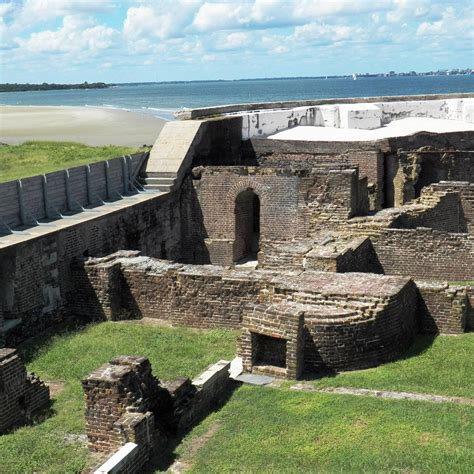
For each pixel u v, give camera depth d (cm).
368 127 3819
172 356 1884
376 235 2577
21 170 3600
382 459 1198
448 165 3375
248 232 3322
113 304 2266
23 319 2089
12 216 2348
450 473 1127
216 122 3416
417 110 4175
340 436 1312
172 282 2170
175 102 19575
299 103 4550
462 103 4103
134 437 1264
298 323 1617
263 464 1239
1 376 1489
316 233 2800
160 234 3028
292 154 3441
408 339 1830
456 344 1814
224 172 3108
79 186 2722
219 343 1986
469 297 1923
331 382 1594
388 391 1521
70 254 2328
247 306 1692
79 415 1548
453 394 1482
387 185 3347
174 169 3142
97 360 1875
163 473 1247
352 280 1919
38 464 1301
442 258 2495
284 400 1513
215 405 1526
